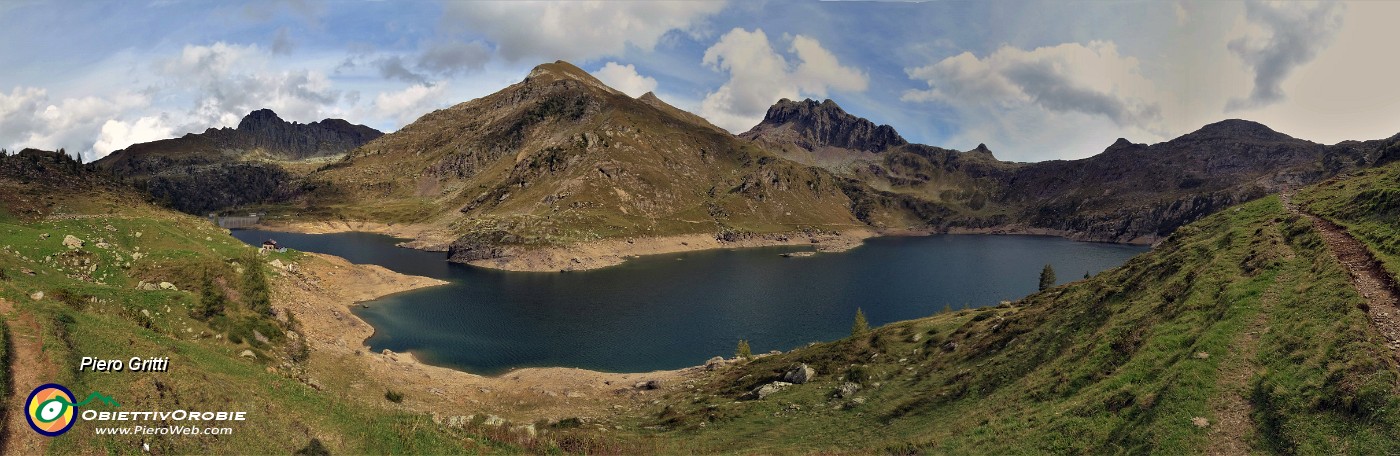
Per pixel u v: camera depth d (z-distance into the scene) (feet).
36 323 92.89
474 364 307.78
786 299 522.06
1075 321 157.17
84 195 482.28
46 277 194.90
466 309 444.96
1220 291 123.44
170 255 298.76
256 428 91.50
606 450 131.64
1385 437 66.54
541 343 355.15
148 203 546.67
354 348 298.15
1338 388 75.77
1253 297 112.78
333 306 376.48
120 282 256.73
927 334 222.69
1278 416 77.30
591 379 273.33
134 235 358.43
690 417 172.86
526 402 223.71
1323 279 109.50
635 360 326.24
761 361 255.09
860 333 255.50
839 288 592.60
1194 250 167.32
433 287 540.52
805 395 176.86
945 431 115.65
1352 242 130.00
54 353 85.61
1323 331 89.97
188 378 96.58
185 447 81.15
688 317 439.22
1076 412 100.94
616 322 417.28
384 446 101.40
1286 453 71.77
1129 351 115.96
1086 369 117.70
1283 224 166.61
